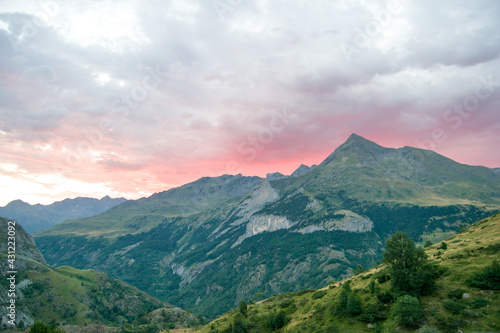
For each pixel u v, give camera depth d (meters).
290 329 89.38
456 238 111.12
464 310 58.28
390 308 71.94
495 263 64.50
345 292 84.69
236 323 105.50
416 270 72.06
